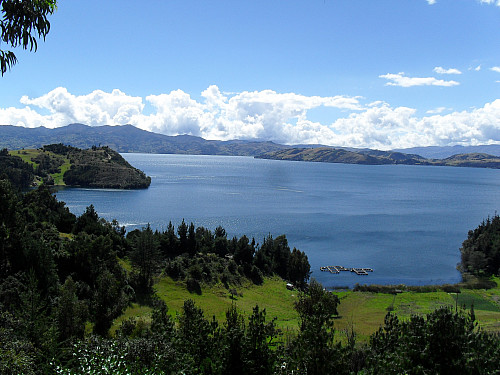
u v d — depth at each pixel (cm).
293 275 10931
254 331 1945
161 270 9200
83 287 6278
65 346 3169
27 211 9600
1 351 1939
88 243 7644
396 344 1805
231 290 8969
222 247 11662
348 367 1825
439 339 1597
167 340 2241
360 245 14625
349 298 9212
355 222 18525
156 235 10869
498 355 1598
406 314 7819
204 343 2062
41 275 5734
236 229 16312
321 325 1856
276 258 11956
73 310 4178
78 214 17500
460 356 1570
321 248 14138
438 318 1641
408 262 12744
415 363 1597
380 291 9825
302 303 3809
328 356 1764
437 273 11781
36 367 2077
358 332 6059
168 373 1866
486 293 9719
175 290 8312
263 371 1872
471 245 13562
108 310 4975
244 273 10600
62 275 6756
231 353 1886
